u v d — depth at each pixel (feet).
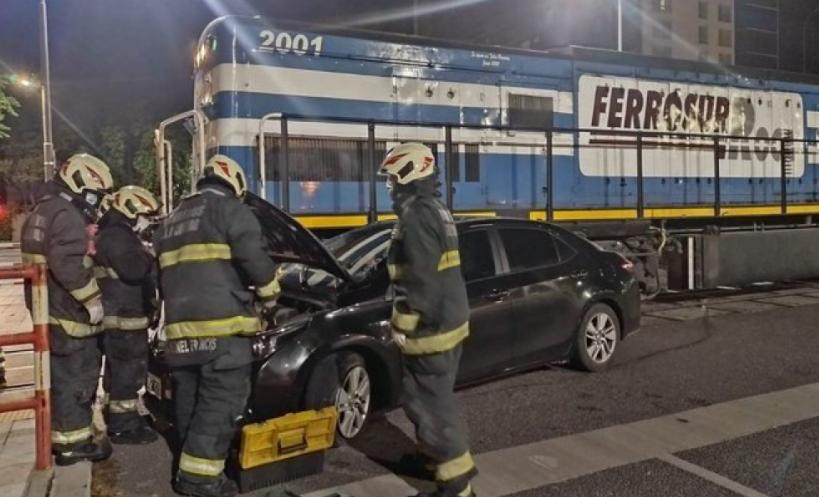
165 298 13.44
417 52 31.24
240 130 27.53
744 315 32.01
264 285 13.26
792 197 43.62
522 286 19.99
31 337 14.23
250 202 14.71
